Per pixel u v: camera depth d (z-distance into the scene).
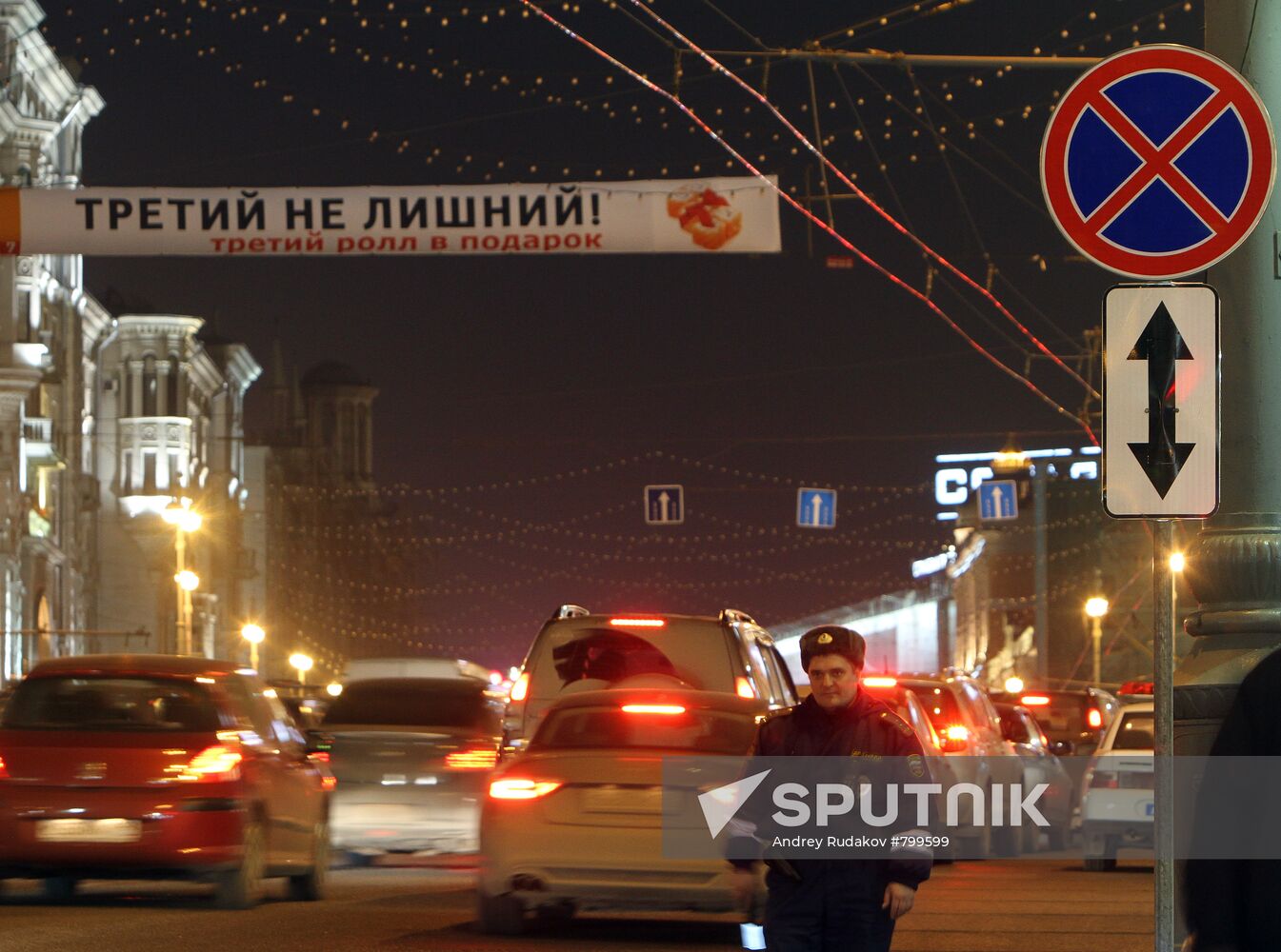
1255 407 22.69
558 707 34.22
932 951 31.28
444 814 49.62
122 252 48.31
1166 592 15.96
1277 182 22.75
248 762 37.88
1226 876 11.14
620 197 48.19
